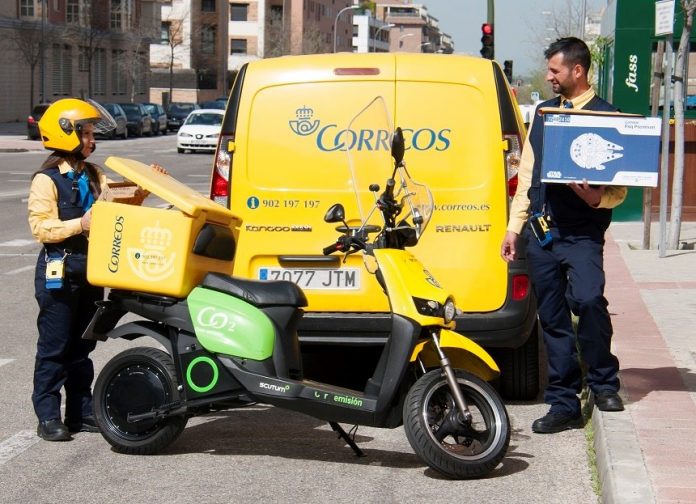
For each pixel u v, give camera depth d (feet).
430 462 18.70
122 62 267.80
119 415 20.25
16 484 18.78
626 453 18.37
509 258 21.89
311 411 19.34
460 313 19.47
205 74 371.97
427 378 18.95
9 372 27.40
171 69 314.14
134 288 19.60
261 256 23.68
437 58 23.62
